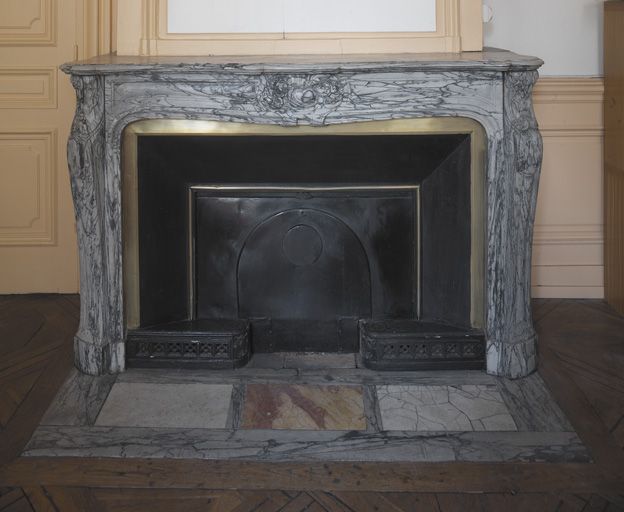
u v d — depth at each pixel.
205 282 3.28
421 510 2.22
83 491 2.30
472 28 3.21
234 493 2.30
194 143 3.03
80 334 3.08
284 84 2.88
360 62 2.84
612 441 2.58
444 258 3.17
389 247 3.25
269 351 3.29
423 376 3.04
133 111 2.92
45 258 4.02
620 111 3.67
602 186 3.96
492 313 3.04
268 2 3.19
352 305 3.28
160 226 3.15
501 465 2.44
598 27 3.89
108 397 2.86
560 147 3.94
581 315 3.75
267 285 3.28
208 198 3.24
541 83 3.88
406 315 3.28
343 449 2.52
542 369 3.11
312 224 3.24
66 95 3.92
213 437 2.59
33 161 3.96
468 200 3.04
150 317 3.16
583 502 2.26
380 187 3.21
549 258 4.01
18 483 2.34
